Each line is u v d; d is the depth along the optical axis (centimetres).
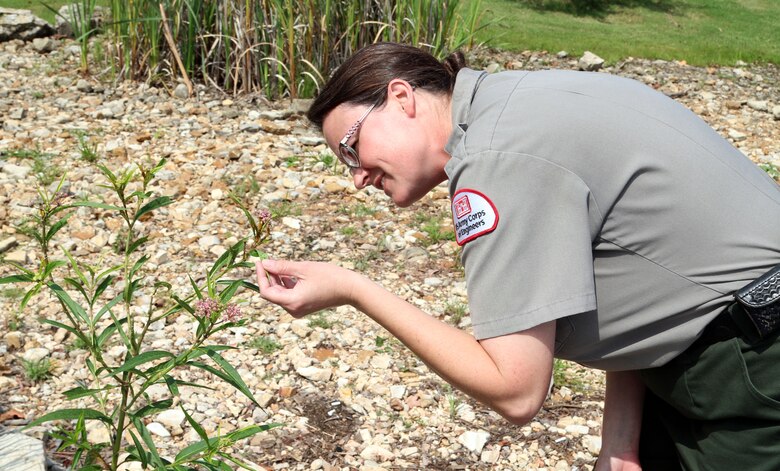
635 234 162
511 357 159
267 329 372
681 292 166
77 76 703
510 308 158
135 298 387
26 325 364
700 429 184
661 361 174
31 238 434
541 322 156
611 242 163
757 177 173
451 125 178
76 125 596
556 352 175
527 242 157
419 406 331
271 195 497
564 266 156
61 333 357
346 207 492
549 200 157
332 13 669
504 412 163
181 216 468
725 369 169
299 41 660
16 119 602
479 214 158
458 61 186
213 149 562
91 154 534
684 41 1055
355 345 366
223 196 492
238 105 653
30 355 342
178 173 521
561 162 157
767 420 170
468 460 306
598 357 176
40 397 322
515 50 873
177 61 677
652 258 163
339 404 329
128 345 189
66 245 430
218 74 689
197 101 657
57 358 346
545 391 162
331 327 376
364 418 323
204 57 691
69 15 774
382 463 301
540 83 169
